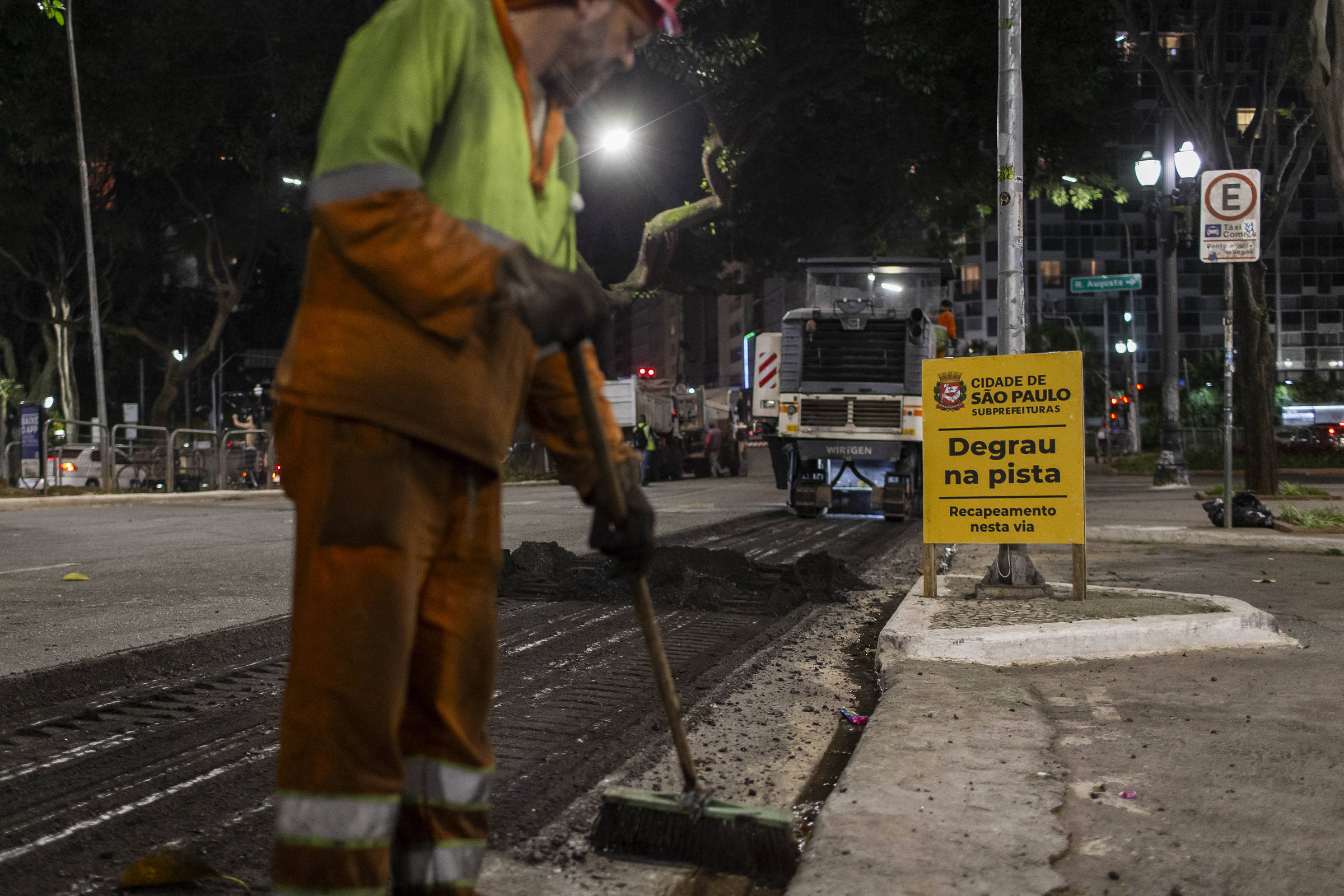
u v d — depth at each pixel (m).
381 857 1.54
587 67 1.67
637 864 2.46
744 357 15.76
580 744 3.54
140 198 34.09
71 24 22.95
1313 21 11.62
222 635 5.08
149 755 3.41
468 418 1.55
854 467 14.78
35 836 2.67
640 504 1.88
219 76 25.36
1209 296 88.69
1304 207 89.12
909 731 3.40
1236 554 9.64
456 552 1.64
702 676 4.70
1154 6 17.23
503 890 2.29
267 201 30.77
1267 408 16.34
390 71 1.46
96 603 6.15
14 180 30.77
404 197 1.42
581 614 6.32
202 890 2.34
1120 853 2.43
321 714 1.50
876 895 2.15
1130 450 49.34
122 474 24.52
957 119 25.72
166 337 40.97
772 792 3.09
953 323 15.79
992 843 2.43
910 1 20.67
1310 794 2.85
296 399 1.52
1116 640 4.88
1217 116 16.98
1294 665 4.57
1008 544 6.00
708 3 19.48
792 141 26.81
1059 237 87.25
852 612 6.60
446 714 1.69
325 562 1.51
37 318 37.25
